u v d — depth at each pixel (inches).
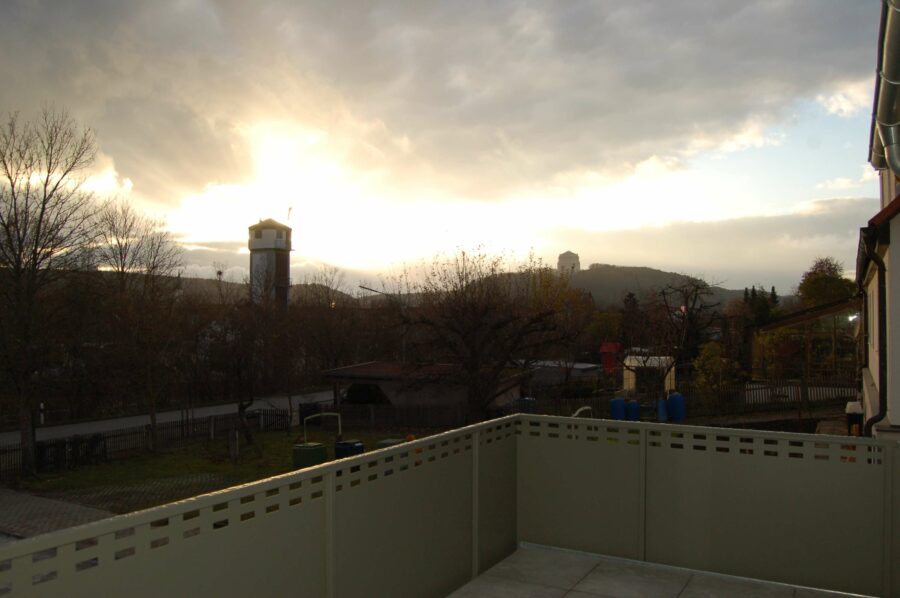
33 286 884.6
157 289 1371.8
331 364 2050.9
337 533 172.4
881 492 215.3
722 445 235.5
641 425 248.1
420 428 1256.8
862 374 650.2
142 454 1041.5
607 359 1524.4
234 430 978.7
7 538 583.5
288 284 2449.6
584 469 258.8
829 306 1175.6
